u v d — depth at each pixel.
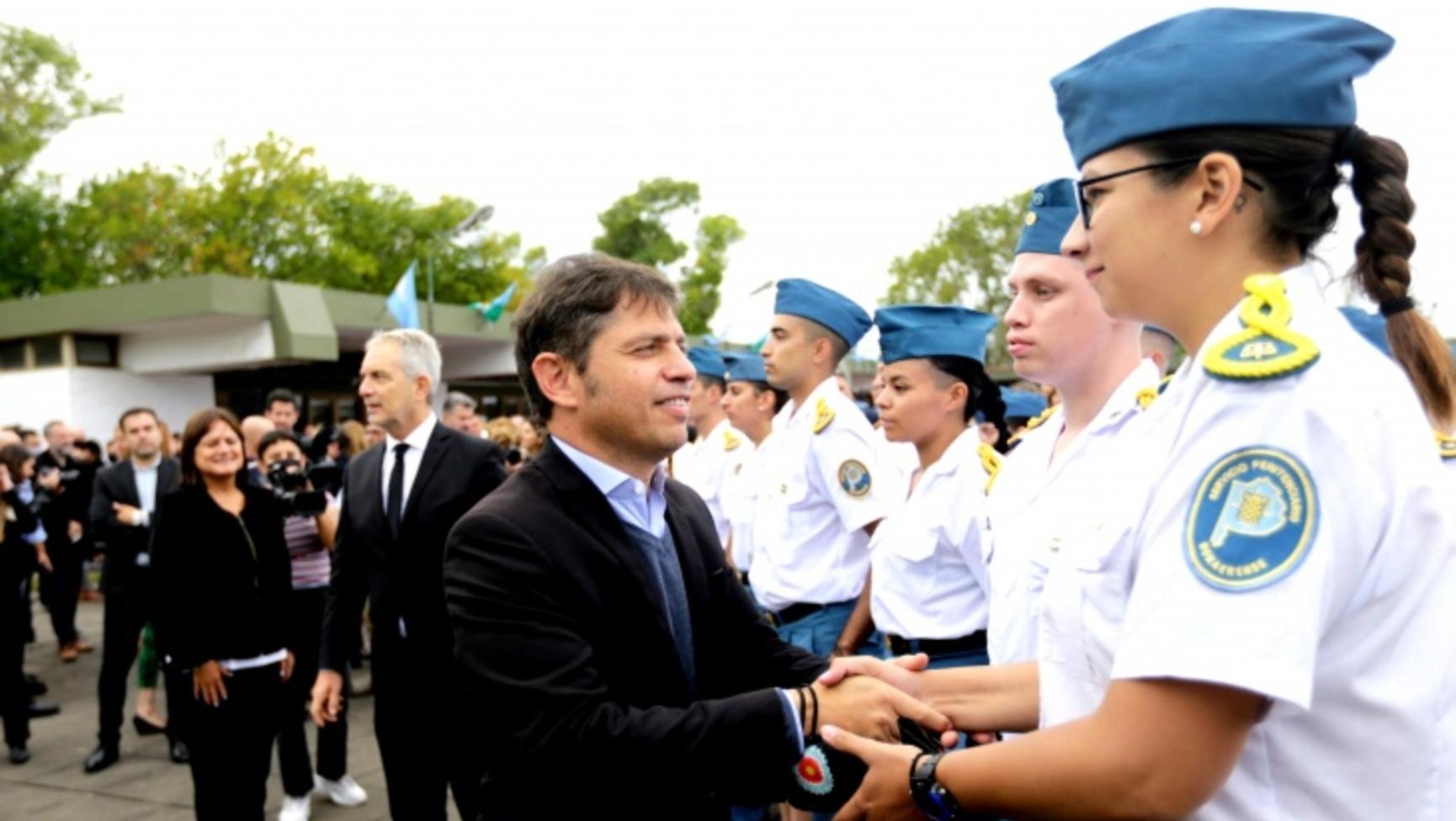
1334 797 1.04
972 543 2.85
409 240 32.75
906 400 3.15
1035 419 2.61
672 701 1.64
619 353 1.65
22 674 5.35
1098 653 1.23
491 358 19.45
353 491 3.50
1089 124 1.19
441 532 3.30
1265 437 1.00
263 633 3.67
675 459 6.20
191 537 3.57
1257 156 1.09
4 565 5.25
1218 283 1.14
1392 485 1.01
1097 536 1.23
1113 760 1.01
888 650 3.41
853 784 1.51
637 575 1.64
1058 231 2.08
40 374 15.62
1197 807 0.99
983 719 1.63
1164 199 1.13
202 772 3.60
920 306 3.20
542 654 1.50
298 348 14.95
